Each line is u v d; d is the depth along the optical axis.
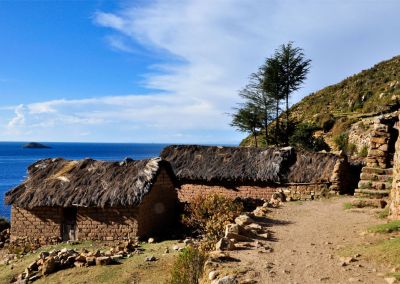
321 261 8.52
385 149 17.47
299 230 11.80
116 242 17.81
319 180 20.64
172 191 21.42
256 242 10.10
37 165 21.67
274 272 7.77
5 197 19.48
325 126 42.41
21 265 15.59
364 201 15.27
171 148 26.89
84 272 13.09
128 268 12.87
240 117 42.22
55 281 12.84
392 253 8.36
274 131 42.19
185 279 8.41
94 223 18.33
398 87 45.16
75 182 19.33
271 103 41.69
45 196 18.83
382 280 7.14
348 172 21.62
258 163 23.17
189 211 19.67
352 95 50.28
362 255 8.73
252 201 20.94
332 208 15.73
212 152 25.48
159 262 13.16
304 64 41.06
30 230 19.25
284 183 21.56
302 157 22.73
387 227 10.71
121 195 17.83
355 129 35.69
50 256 14.68
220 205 17.09
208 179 23.53
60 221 18.91
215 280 7.29
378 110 41.31
